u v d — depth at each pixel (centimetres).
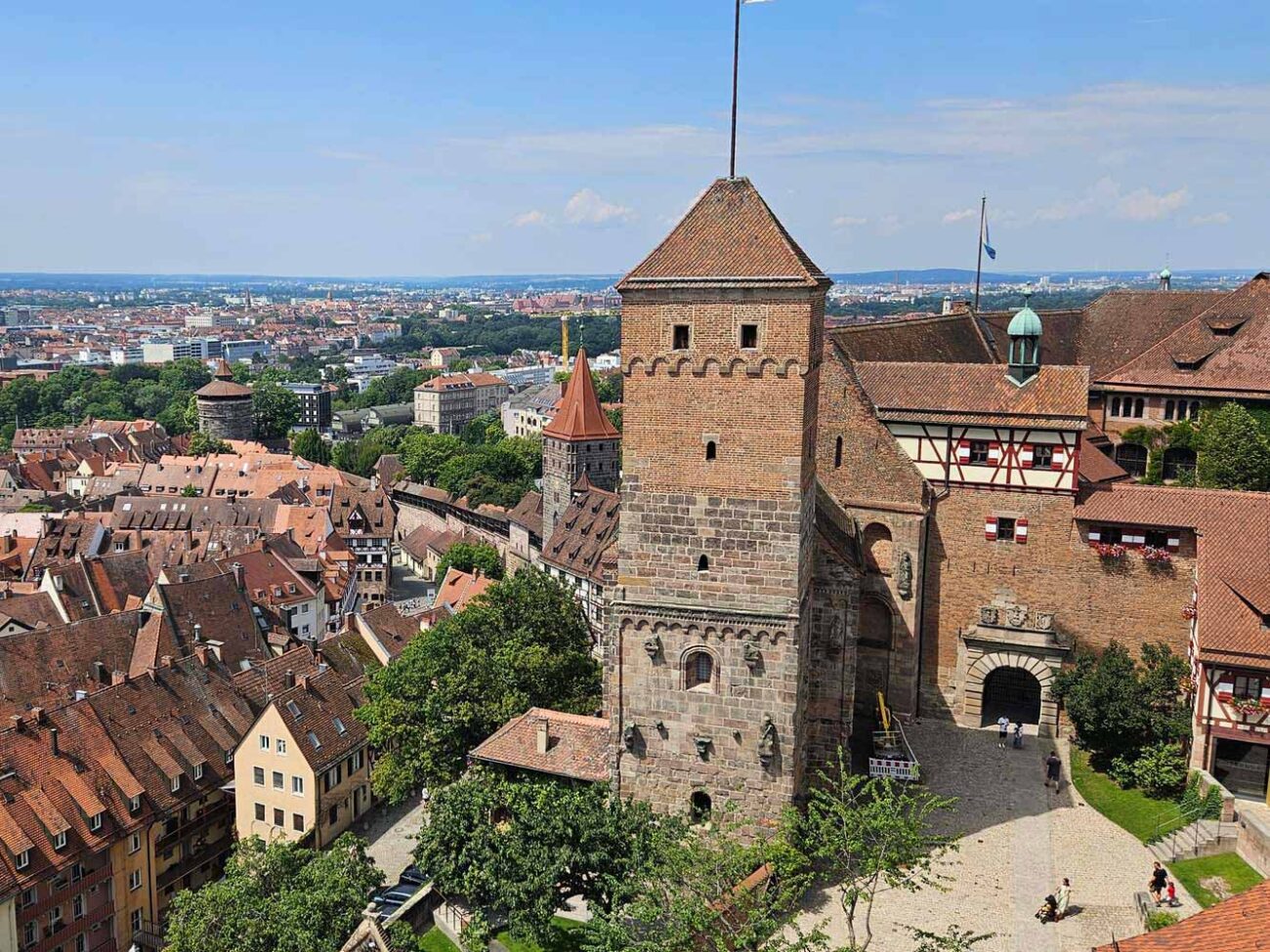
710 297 5234
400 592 18775
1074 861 5572
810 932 4819
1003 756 6881
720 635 5453
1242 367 8919
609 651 5650
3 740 7356
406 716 7388
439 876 5175
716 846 5269
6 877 6638
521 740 6162
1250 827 5297
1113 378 9306
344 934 5259
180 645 10744
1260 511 6656
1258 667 5675
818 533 6022
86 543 15988
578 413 16450
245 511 18388
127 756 8044
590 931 4647
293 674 9538
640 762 5672
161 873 8069
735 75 5381
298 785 8288
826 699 6162
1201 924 3559
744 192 5412
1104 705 6366
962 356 9119
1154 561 6831
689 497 5409
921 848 5672
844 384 7294
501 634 7744
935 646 7475
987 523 7250
